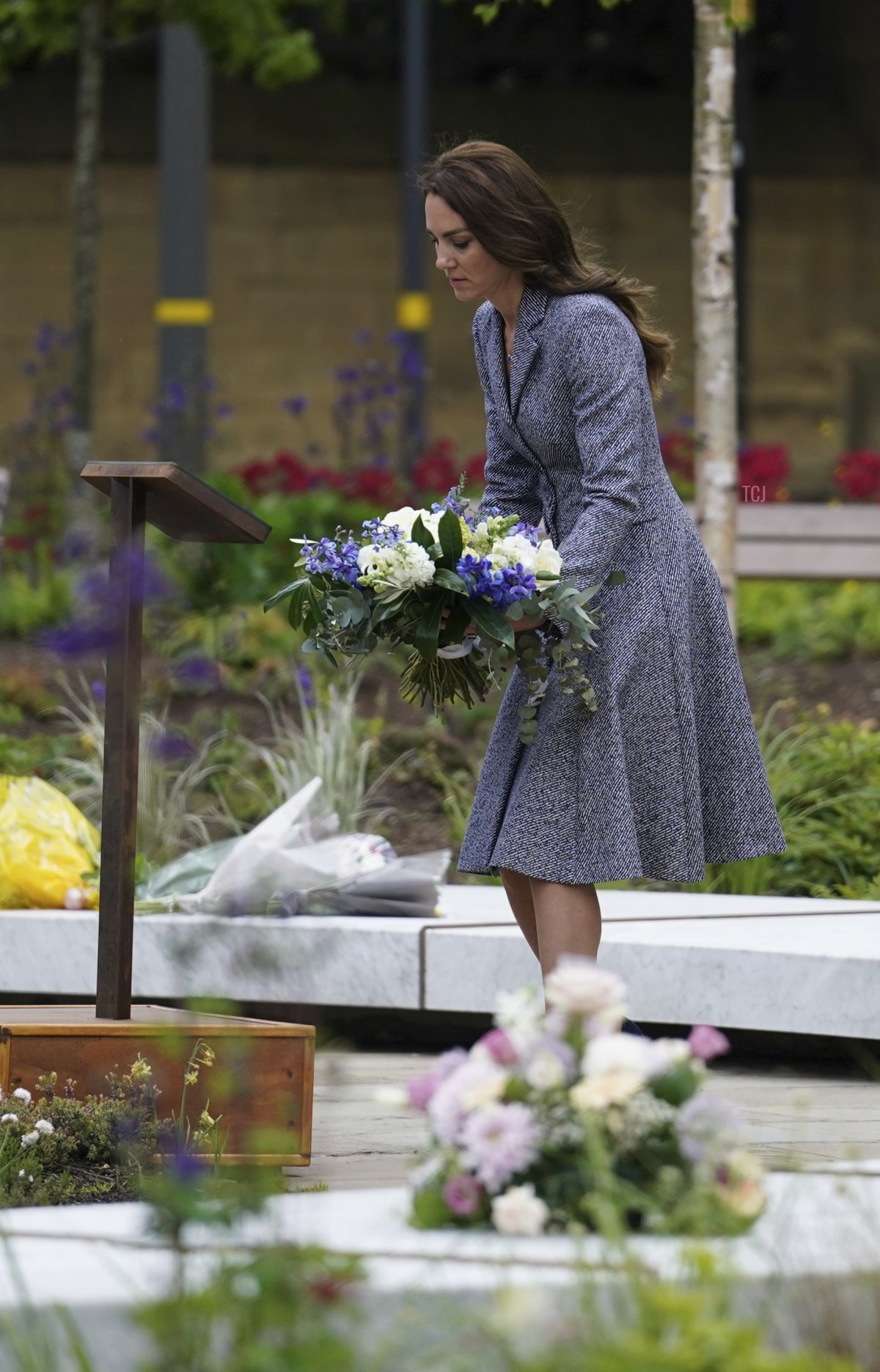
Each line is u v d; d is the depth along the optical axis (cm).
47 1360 367
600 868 650
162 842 1084
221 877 934
